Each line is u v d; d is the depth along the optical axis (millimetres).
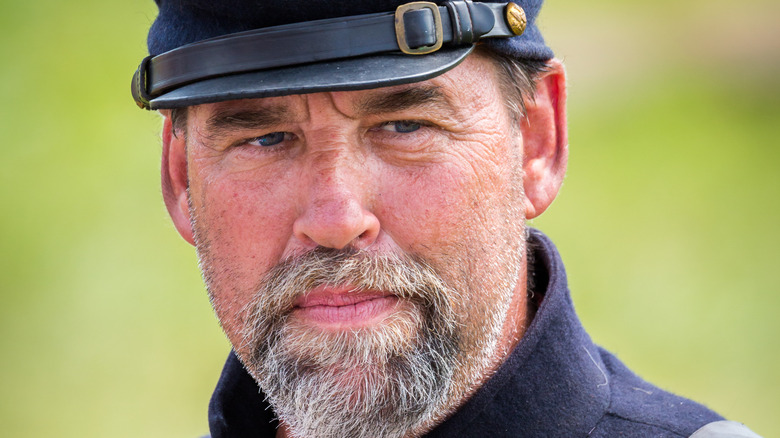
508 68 4520
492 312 4410
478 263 4336
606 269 18797
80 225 20406
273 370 4348
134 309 18141
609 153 23359
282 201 4285
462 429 4512
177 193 5234
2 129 22484
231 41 4012
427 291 4215
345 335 4203
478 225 4324
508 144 4508
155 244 19906
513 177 4547
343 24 3939
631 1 29875
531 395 4551
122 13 25641
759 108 24781
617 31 28234
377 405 4215
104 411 16156
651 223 20422
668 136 23766
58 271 19359
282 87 3887
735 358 16234
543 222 20500
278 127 4203
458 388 4414
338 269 4148
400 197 4195
